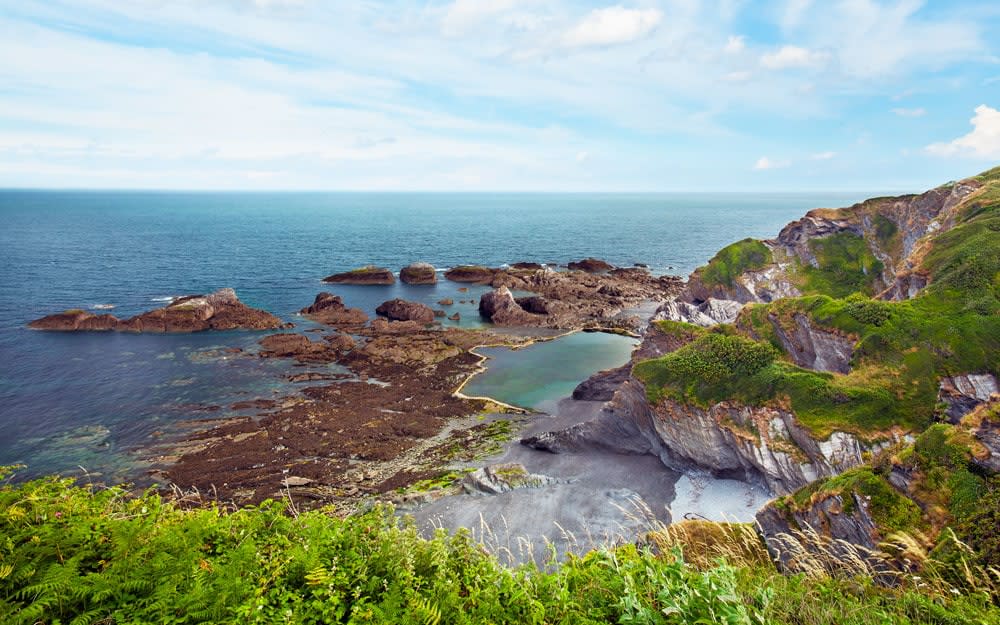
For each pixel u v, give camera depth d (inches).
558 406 1929.1
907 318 1467.8
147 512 392.8
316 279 4165.8
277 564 323.3
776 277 2908.5
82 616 259.8
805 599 331.9
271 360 2325.3
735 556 546.9
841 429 1206.9
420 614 275.9
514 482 1369.3
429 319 3088.1
